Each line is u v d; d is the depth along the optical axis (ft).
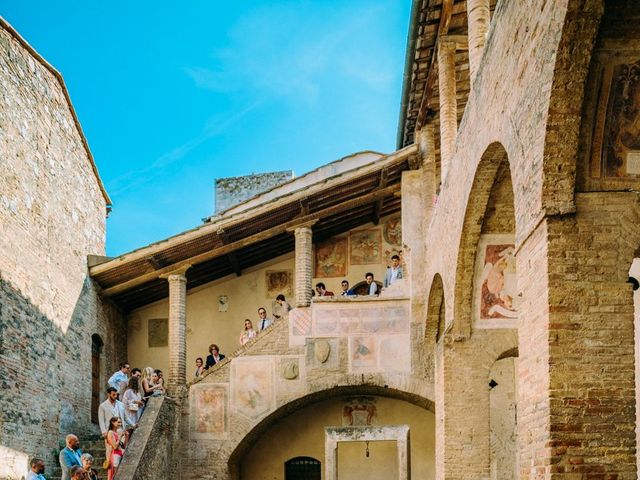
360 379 69.87
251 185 99.30
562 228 28.17
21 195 55.06
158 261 71.77
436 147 71.82
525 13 30.30
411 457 77.15
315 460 78.18
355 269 82.33
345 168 85.56
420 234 70.85
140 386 71.36
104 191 76.79
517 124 31.40
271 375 70.95
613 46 26.37
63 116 64.85
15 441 51.90
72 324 65.10
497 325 50.08
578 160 28.37
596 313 27.76
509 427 73.36
